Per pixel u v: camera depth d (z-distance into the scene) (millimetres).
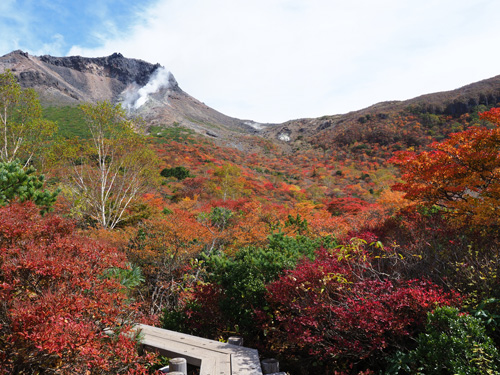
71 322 2559
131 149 14711
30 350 2439
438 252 4496
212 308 4969
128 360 2953
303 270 4211
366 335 3375
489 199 5691
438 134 103562
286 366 3988
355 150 113938
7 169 7867
